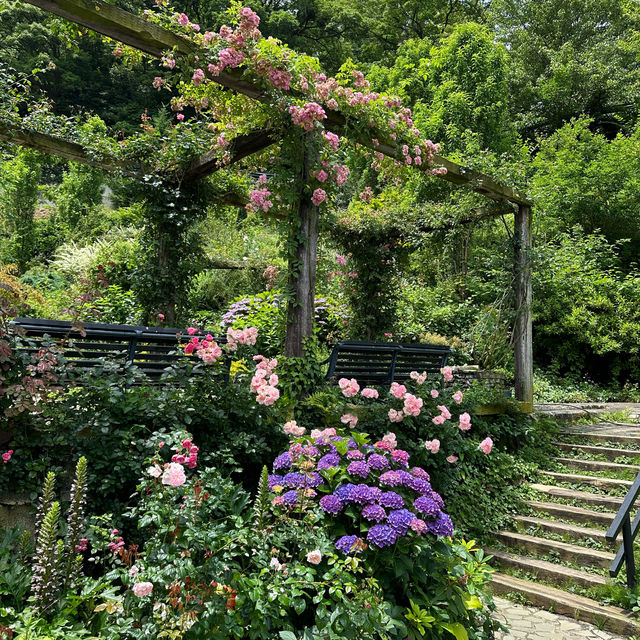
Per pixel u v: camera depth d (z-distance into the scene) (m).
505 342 6.96
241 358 4.37
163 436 2.79
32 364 2.91
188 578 1.96
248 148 5.24
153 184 6.07
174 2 21.23
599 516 4.12
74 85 24.88
